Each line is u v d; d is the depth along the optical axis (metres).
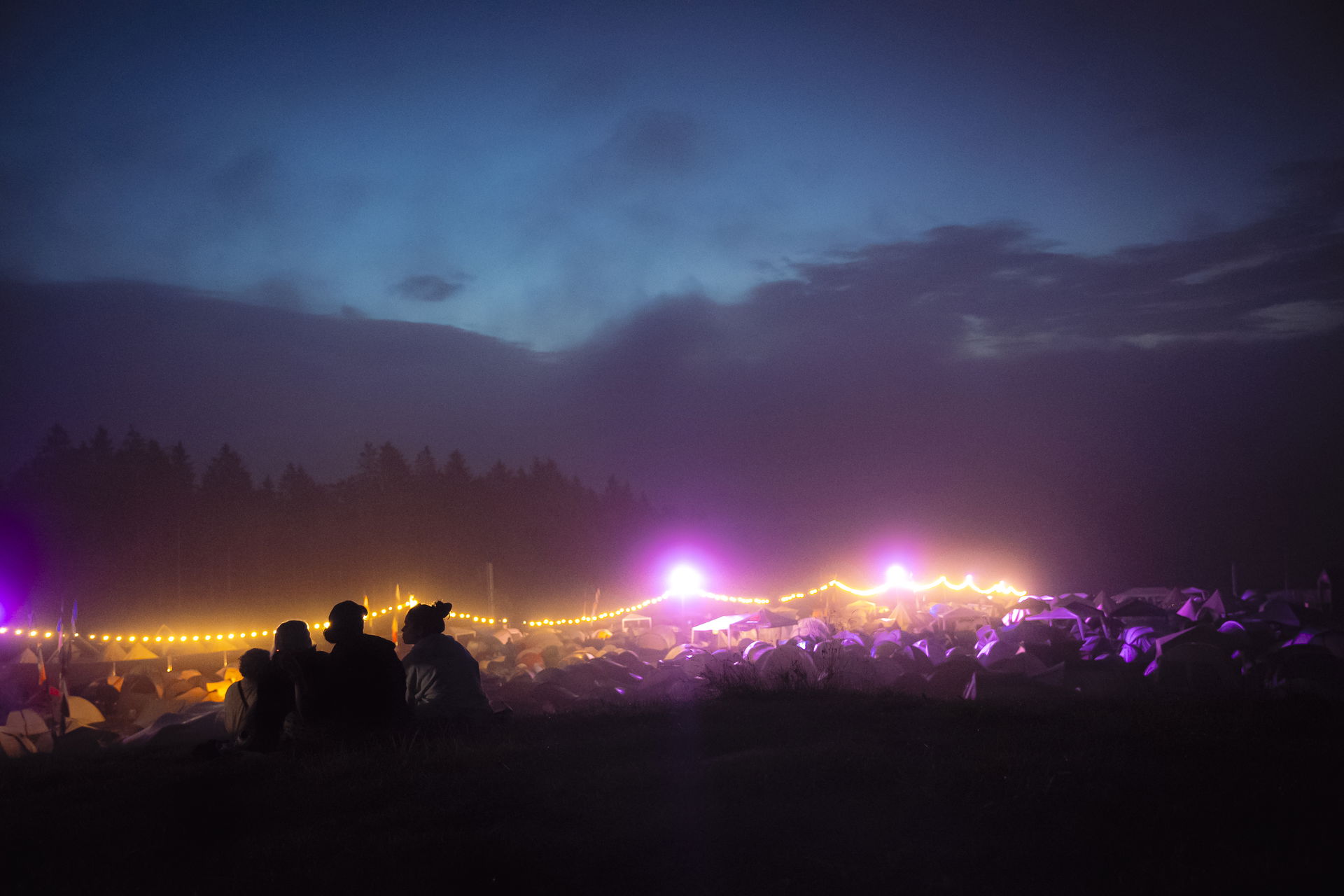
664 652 34.91
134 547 73.44
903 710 9.45
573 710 10.99
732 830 5.20
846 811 5.49
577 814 5.60
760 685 11.95
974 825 5.22
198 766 8.08
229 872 5.01
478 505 100.12
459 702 9.36
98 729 16.88
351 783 6.65
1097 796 5.62
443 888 4.59
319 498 89.94
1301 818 5.16
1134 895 4.27
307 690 8.62
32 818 6.29
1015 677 21.02
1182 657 21.55
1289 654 21.84
